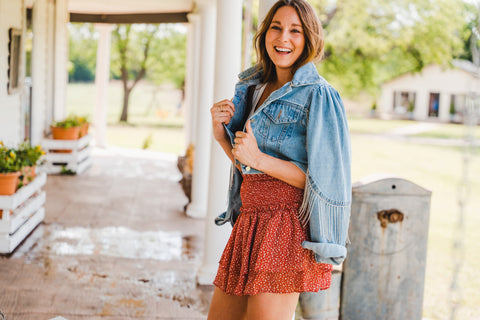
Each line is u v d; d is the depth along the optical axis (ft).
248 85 7.54
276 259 6.53
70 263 14.53
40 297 12.15
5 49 19.99
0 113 19.80
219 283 7.22
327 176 6.37
